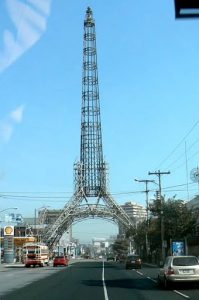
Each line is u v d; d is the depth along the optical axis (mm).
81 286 30312
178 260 27297
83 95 128625
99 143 128875
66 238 181625
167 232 67000
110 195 128250
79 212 127938
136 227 118500
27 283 34500
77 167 128375
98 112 128500
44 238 128000
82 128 129125
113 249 193750
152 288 27781
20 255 116500
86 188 128500
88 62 128000
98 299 21297
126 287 28812
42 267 76438
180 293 24000
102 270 57188
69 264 92562
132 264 59875
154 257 87562
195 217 67062
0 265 89938
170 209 66812
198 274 26875
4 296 23641
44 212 157625
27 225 146500
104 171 128250
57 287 29766
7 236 107000
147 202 92500
